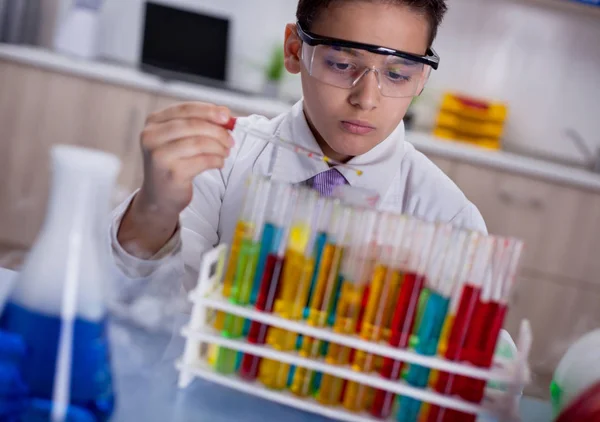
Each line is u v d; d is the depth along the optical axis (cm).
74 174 69
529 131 421
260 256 86
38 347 68
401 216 85
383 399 85
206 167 108
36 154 374
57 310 69
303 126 140
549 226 359
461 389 85
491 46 417
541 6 408
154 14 408
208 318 91
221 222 147
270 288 86
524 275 362
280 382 87
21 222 378
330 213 85
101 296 71
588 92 416
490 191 358
